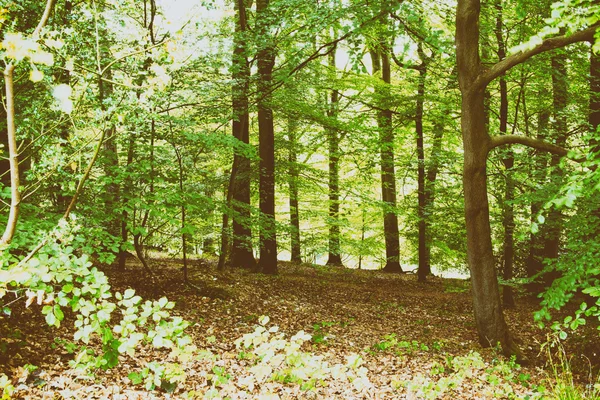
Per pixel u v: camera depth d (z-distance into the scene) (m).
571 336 10.47
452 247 17.31
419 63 17.30
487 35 13.78
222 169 18.72
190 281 11.48
